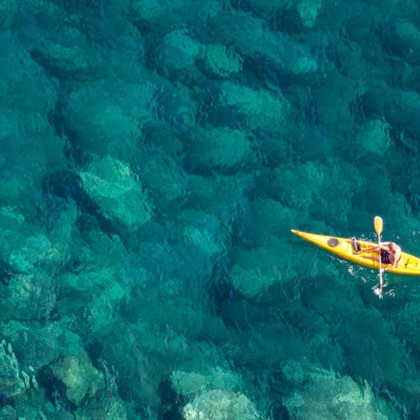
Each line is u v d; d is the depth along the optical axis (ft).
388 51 145.07
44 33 143.54
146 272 126.21
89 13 146.00
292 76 142.20
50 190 131.85
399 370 119.55
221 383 117.80
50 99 138.41
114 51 143.02
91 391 115.65
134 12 146.20
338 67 143.43
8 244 126.52
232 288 125.29
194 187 132.77
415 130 138.51
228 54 142.51
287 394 117.08
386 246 127.95
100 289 124.36
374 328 122.83
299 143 136.87
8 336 119.03
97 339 120.57
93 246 127.44
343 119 139.13
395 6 149.07
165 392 117.19
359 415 114.42
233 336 122.01
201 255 127.85
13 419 113.70
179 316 123.34
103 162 133.18
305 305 124.36
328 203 132.67
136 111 137.90
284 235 129.80
